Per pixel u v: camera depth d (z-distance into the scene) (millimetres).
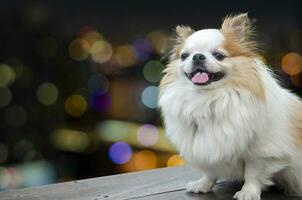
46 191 2107
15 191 2111
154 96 4305
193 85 1802
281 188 2041
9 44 4328
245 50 1826
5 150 4234
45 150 4301
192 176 2299
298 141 1889
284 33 4598
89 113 4434
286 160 1843
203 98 1797
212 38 1828
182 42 1951
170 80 1913
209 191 2012
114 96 4461
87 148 4363
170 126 1907
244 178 1868
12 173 4094
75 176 4266
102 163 4336
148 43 4516
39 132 4332
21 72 4332
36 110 4344
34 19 4418
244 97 1744
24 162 4242
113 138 4383
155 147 4273
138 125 4355
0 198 2014
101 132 4410
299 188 1971
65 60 4434
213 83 1774
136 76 4465
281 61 4203
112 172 4285
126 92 4430
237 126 1733
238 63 1779
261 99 1745
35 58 4387
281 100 1877
